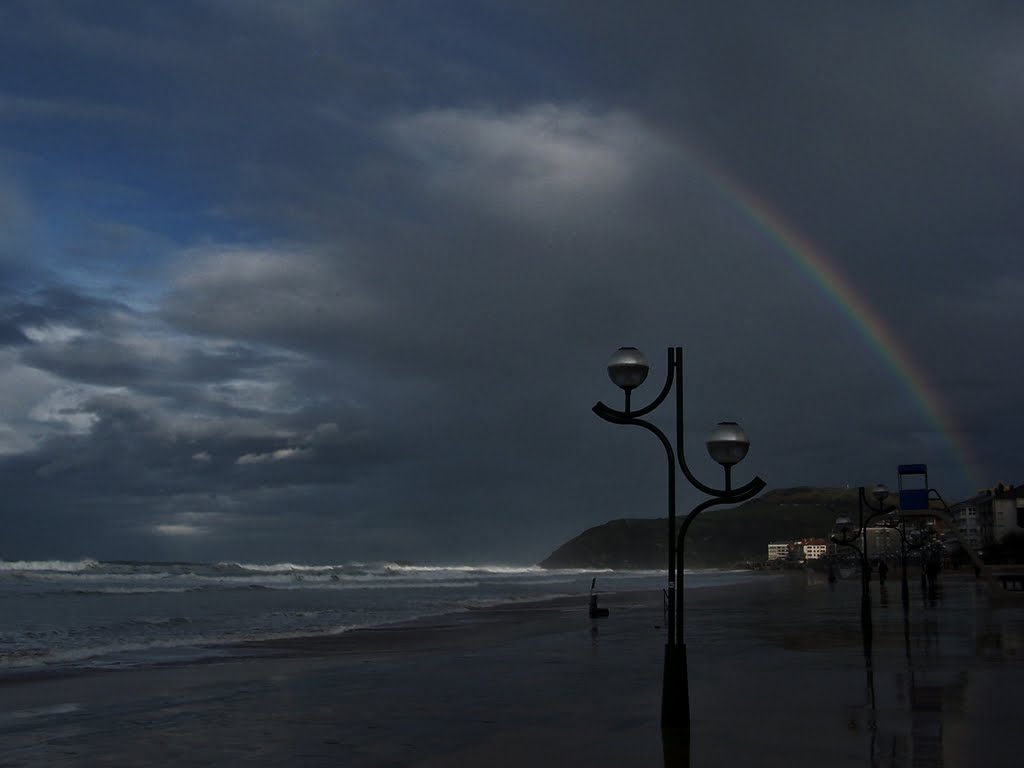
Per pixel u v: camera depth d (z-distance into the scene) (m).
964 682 13.98
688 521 10.79
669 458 10.97
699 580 127.06
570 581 115.75
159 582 83.88
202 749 9.91
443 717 11.64
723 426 10.55
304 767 8.81
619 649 21.80
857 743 9.41
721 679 14.55
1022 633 22.98
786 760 8.65
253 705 13.27
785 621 29.56
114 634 31.33
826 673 15.27
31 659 22.09
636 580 121.69
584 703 12.62
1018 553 112.56
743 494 10.54
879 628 25.28
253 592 67.94
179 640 28.20
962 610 33.34
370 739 10.23
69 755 9.74
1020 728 10.20
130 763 9.24
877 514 23.84
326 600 57.34
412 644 26.02
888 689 13.29
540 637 25.84
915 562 98.56
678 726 10.47
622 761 8.69
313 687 15.28
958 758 8.69
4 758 9.60
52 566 115.19
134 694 15.30
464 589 79.88
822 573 114.06
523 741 9.77
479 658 19.97
